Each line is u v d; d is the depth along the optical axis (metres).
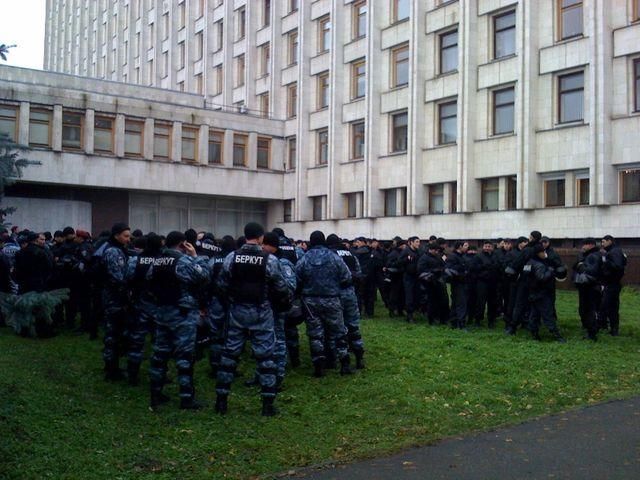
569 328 14.58
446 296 15.44
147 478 6.21
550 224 27.84
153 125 39.00
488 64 31.16
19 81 36.94
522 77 29.17
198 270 8.50
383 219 36.06
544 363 11.05
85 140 36.78
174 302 8.48
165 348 8.59
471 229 31.20
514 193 30.11
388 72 36.78
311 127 42.34
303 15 42.56
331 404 8.80
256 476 6.31
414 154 34.25
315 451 7.00
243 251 8.34
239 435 7.51
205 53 53.00
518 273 13.62
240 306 8.29
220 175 41.50
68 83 39.56
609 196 26.02
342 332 10.21
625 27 25.91
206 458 6.77
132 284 9.24
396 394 9.16
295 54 44.38
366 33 37.78
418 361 11.13
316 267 10.14
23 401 8.24
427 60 34.34
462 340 12.96
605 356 11.72
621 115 25.95
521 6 29.33
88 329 13.55
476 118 31.72
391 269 16.45
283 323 9.43
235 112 43.75
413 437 7.45
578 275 13.33
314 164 42.28
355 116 38.94
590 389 9.62
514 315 13.80
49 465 6.46
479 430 7.65
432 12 34.06
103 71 70.94
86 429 7.56
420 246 17.72
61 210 37.03
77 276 13.43
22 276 11.93
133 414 8.26
